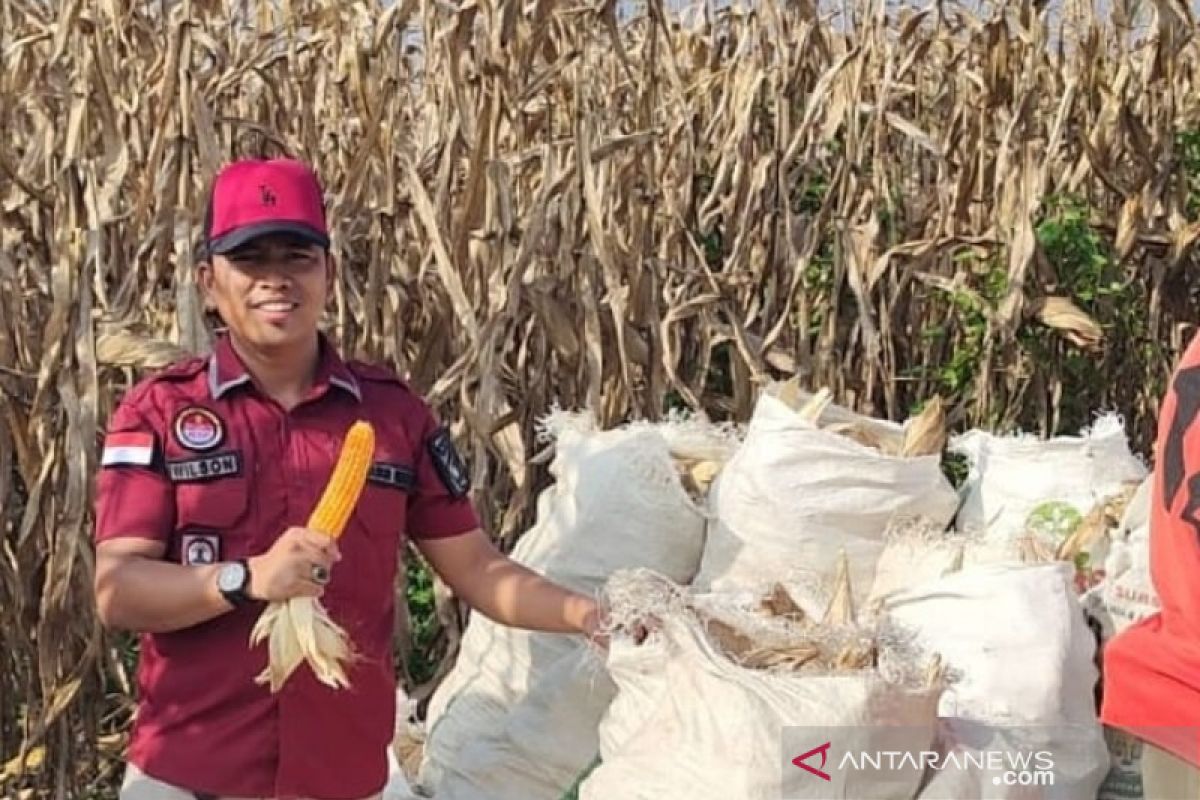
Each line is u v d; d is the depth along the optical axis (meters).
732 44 6.52
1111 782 2.83
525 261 4.46
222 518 2.34
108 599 2.29
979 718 2.68
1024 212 5.26
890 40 6.59
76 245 4.08
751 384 5.20
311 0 5.56
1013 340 5.41
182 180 4.38
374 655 2.44
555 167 4.65
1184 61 6.82
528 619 2.64
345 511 2.24
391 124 4.68
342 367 2.45
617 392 4.85
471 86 4.78
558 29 5.38
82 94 4.27
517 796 3.11
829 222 5.59
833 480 3.14
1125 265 5.97
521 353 4.88
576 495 3.35
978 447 3.55
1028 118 5.63
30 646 4.23
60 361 4.05
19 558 4.16
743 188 5.57
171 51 4.32
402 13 4.73
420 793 3.28
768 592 2.82
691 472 3.46
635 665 2.58
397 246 4.84
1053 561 2.95
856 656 2.54
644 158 5.38
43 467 4.11
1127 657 2.38
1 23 4.70
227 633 2.36
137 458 2.33
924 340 5.78
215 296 2.39
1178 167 5.97
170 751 2.38
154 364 4.00
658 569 3.24
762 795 2.40
